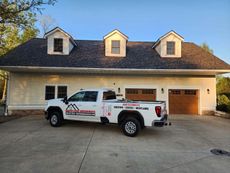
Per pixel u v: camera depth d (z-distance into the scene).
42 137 7.73
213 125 11.06
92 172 4.56
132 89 15.17
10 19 11.41
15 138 7.55
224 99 16.33
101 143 7.01
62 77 14.93
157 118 7.73
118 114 8.42
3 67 12.91
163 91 15.16
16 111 14.53
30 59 13.80
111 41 15.34
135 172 4.62
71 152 5.95
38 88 14.76
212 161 5.43
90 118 9.07
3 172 4.48
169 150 6.36
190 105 15.28
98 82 15.05
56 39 15.11
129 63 14.11
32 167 4.79
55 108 9.99
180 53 15.41
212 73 14.73
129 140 7.53
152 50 16.67
